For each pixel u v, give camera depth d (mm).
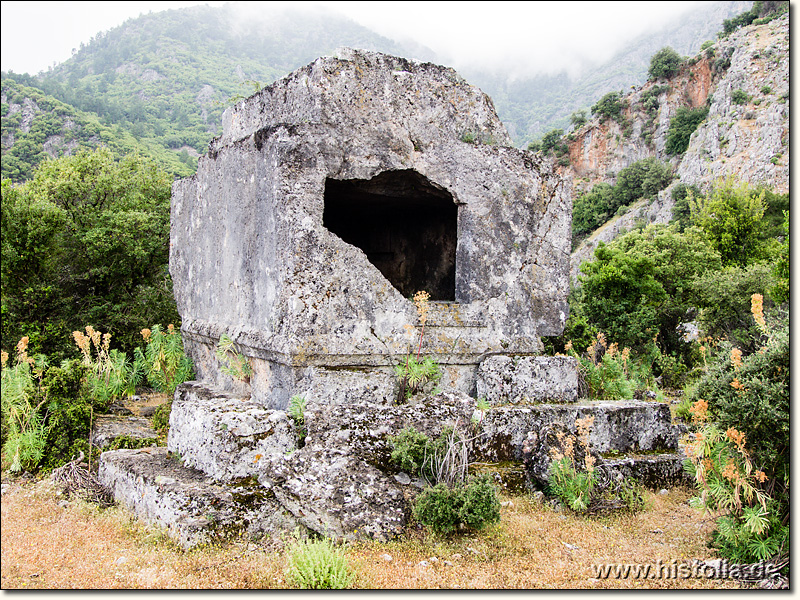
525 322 8398
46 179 17609
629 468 7164
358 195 9617
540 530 5805
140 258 15695
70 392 8836
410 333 7484
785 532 4961
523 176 8438
